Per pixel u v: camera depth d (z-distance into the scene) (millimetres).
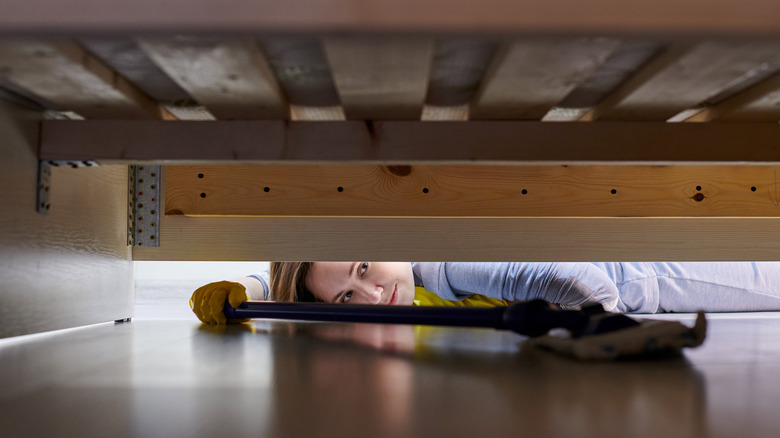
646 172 1562
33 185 1063
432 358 846
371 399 573
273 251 1620
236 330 1295
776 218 1638
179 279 3559
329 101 983
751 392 600
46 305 1142
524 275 2139
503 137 958
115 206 1494
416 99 866
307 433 454
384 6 598
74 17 600
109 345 1030
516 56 702
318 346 990
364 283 2129
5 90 967
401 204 1556
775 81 840
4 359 875
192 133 969
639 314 2180
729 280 2400
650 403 553
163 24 597
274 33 602
